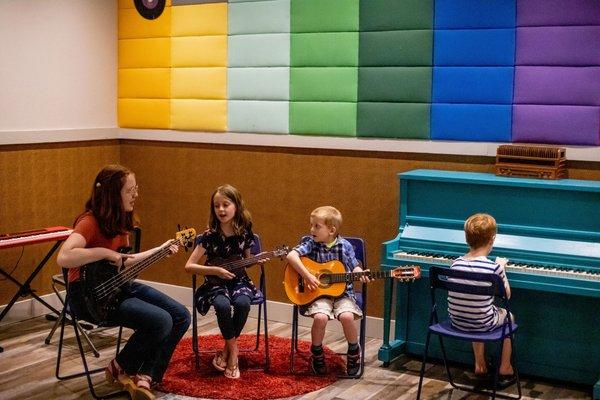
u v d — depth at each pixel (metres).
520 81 4.59
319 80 5.22
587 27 4.39
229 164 5.69
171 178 5.97
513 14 4.58
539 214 4.32
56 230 5.13
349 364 4.40
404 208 4.69
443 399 4.10
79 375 4.42
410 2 4.86
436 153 4.88
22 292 5.09
